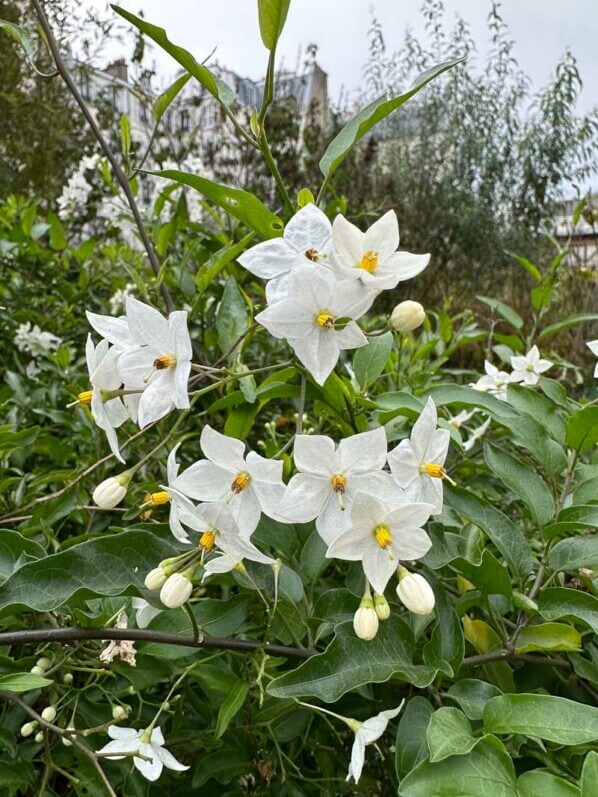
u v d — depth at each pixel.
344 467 0.14
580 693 0.17
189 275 0.30
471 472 0.26
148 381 0.14
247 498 0.14
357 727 0.15
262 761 0.17
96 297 0.45
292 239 0.14
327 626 0.16
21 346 0.38
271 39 0.15
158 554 0.15
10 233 0.43
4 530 0.16
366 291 0.13
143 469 0.26
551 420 0.20
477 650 0.17
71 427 0.30
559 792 0.11
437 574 0.17
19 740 0.18
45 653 0.18
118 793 0.19
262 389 0.18
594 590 0.18
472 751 0.12
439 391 0.19
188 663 0.18
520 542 0.17
